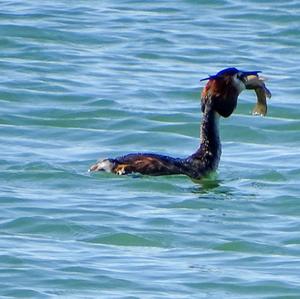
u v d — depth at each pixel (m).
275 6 29.64
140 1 29.98
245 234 15.09
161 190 16.59
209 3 29.88
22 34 26.38
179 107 22.05
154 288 13.18
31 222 15.25
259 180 17.47
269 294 13.16
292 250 14.58
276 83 23.88
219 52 26.02
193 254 14.37
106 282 13.31
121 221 15.37
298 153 19.33
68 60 24.91
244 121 21.12
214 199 16.38
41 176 17.05
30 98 22.08
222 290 13.20
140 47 26.12
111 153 19.03
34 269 13.59
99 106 21.77
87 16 28.27
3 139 19.52
